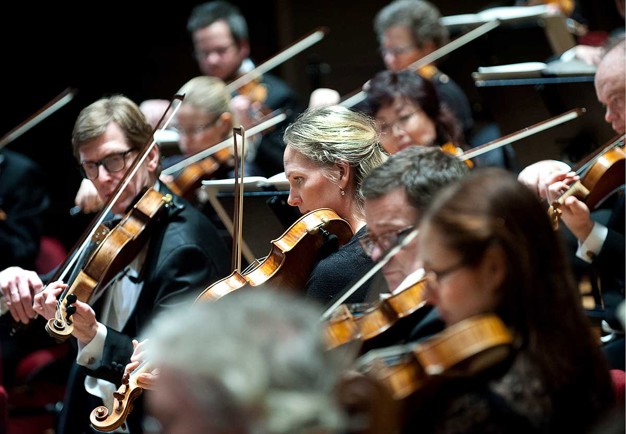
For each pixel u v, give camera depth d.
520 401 3.78
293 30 15.48
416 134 8.69
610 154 7.07
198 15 12.53
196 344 2.93
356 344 4.73
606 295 7.02
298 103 12.96
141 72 15.48
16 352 9.82
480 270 3.91
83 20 15.25
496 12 11.70
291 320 3.06
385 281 5.19
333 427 2.96
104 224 7.10
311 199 6.16
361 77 15.52
